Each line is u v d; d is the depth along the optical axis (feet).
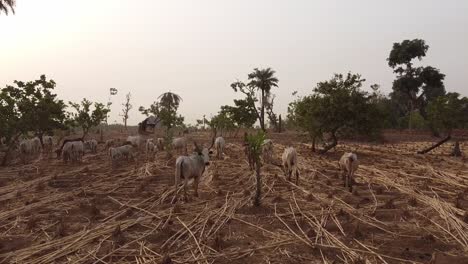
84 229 31.78
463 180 52.85
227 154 85.35
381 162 73.26
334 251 26.96
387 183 50.08
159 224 32.71
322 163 70.44
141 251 27.02
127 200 41.78
